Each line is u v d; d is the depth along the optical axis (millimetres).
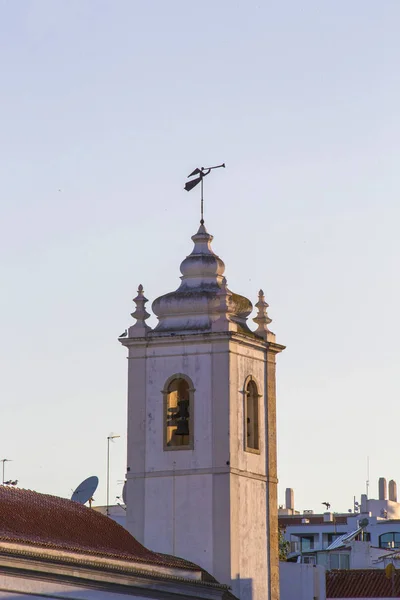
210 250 87062
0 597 65125
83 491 86688
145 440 84125
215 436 82875
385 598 113062
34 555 66438
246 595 82250
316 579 98625
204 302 84500
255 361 85875
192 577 77812
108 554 71500
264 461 85375
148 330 85000
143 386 84625
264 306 87938
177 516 82750
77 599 68812
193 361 83938
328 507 173500
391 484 192625
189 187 87500
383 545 162625
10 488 74375
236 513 82375
